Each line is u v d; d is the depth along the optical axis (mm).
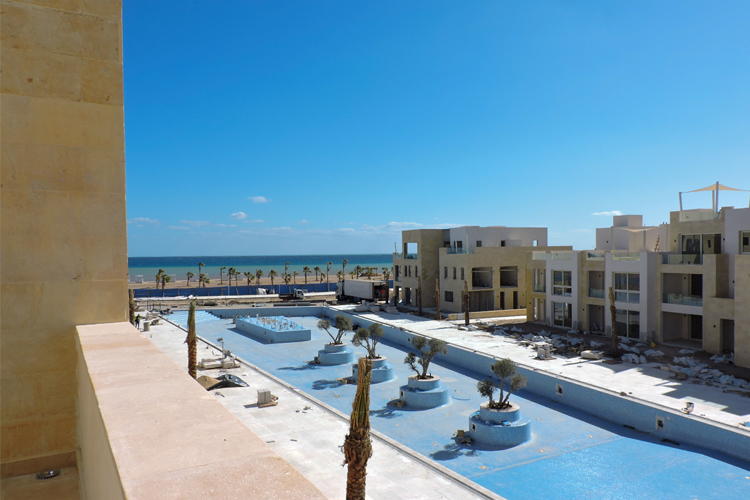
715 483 16875
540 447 20344
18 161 5859
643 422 22047
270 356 38438
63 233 6137
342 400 26750
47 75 5996
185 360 32062
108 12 6383
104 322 6418
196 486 1849
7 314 5859
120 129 6480
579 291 39844
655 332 34625
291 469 2055
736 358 28266
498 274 54000
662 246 43000
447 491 14344
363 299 70312
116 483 2043
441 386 27125
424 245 59938
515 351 33531
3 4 5738
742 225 30750
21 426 5945
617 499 16016
